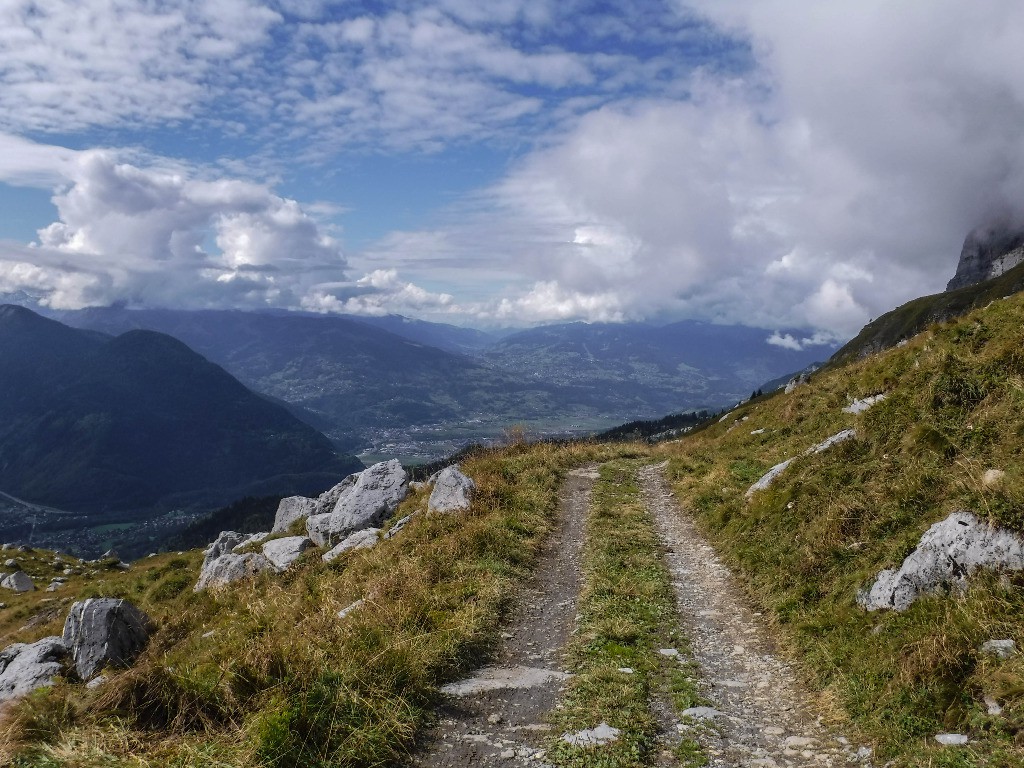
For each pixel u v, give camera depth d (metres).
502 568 15.92
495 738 8.37
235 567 26.72
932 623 8.60
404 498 27.59
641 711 8.91
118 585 34.91
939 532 9.77
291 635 10.73
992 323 15.58
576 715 8.86
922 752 6.87
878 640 9.25
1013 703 6.84
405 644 10.39
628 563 16.61
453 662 10.64
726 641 11.80
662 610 13.34
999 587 8.41
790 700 9.24
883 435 14.93
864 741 7.68
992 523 9.08
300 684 8.52
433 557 16.55
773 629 11.83
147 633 15.86
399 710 8.62
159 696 8.12
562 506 23.97
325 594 15.47
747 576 14.61
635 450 39.94
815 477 15.60
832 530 12.96
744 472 22.72
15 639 31.42
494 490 22.97
